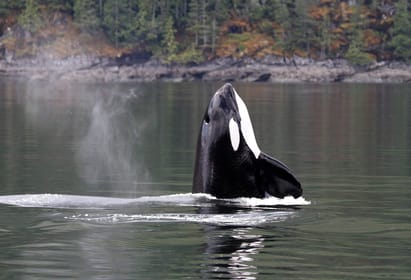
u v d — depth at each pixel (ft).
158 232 170.60
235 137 203.00
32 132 490.90
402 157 353.10
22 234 169.17
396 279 138.92
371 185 260.21
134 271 142.82
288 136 460.55
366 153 371.15
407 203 217.36
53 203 199.52
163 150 385.09
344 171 302.04
